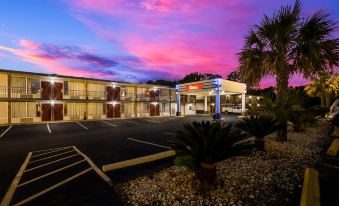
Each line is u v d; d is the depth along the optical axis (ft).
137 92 117.19
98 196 15.64
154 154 27.35
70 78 90.89
